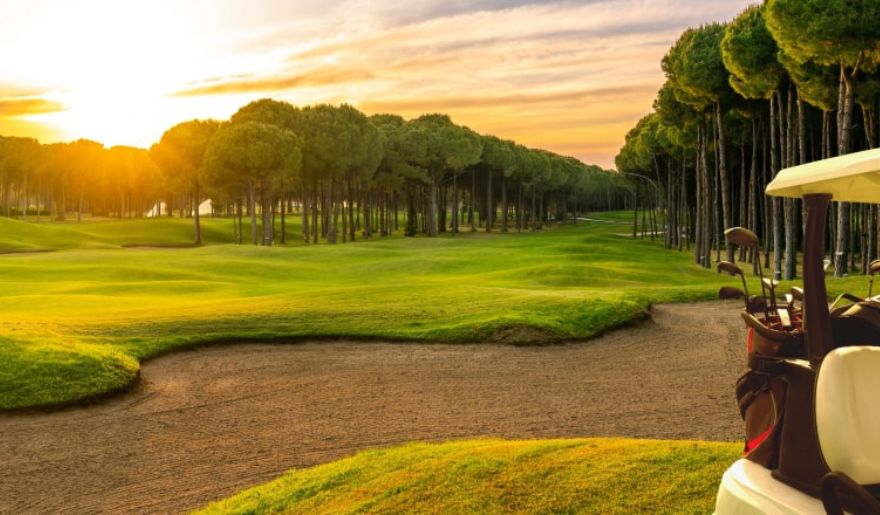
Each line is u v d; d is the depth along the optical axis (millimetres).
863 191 4066
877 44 27250
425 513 6844
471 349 19281
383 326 21266
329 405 14688
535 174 133625
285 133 86250
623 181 119750
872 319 3861
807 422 3658
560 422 13273
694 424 12852
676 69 46312
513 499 6984
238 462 11695
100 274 49906
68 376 15219
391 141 107188
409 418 13766
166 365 17797
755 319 3947
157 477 11117
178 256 66875
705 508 6445
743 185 57094
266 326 21047
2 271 50812
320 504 7797
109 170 149000
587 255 62031
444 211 131875
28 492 10641
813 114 45781
